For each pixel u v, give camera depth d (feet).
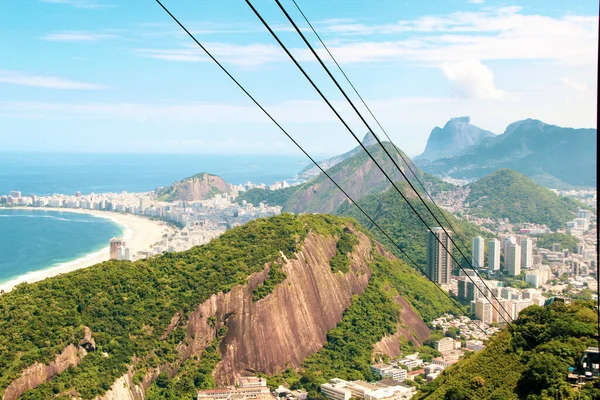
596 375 229.25
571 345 250.57
